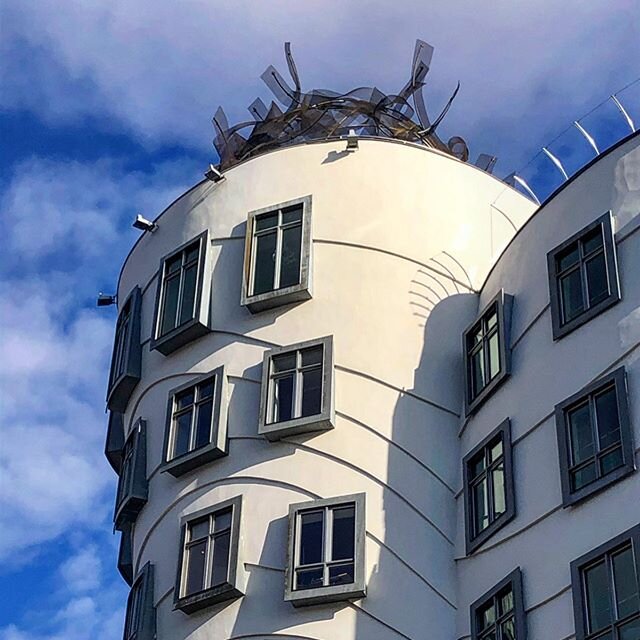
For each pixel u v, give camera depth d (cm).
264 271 2706
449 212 2814
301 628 2325
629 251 2241
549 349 2322
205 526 2514
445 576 2367
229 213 2838
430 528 2417
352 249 2716
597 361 2202
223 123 3194
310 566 2369
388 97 3167
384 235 2738
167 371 2753
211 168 2877
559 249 2381
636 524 1995
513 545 2234
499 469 2356
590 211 2356
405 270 2706
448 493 2466
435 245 2758
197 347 2722
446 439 2527
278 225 2752
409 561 2373
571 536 2105
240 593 2395
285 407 2552
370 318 2633
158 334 2784
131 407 2847
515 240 2561
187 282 2802
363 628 2305
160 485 2648
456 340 2653
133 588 2628
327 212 2762
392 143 2862
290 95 3181
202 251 2792
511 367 2412
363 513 2398
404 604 2328
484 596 2255
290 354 2603
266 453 2523
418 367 2595
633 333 2155
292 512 2431
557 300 2344
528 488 2248
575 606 2027
